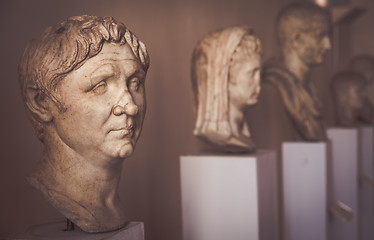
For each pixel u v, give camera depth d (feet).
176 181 10.09
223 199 8.48
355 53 28.22
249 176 8.31
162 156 9.48
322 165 12.16
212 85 8.52
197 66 8.71
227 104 8.50
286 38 12.33
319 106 12.51
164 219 9.61
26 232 5.15
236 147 8.60
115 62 4.83
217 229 8.52
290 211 12.56
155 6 9.14
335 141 17.47
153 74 9.05
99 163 5.06
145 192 8.84
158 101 9.25
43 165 5.13
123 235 5.19
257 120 14.03
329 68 25.84
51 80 4.75
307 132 12.16
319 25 12.04
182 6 10.28
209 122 8.57
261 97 14.43
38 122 5.06
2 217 5.93
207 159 8.58
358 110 18.16
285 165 12.56
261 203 8.54
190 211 8.71
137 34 8.52
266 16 15.58
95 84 4.76
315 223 12.32
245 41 8.45
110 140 4.91
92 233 5.08
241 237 8.38
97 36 4.75
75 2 7.07
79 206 5.01
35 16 6.43
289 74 11.91
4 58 5.99
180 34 10.16
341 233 17.38
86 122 4.83
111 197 5.33
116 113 4.83
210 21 11.62
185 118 10.45
